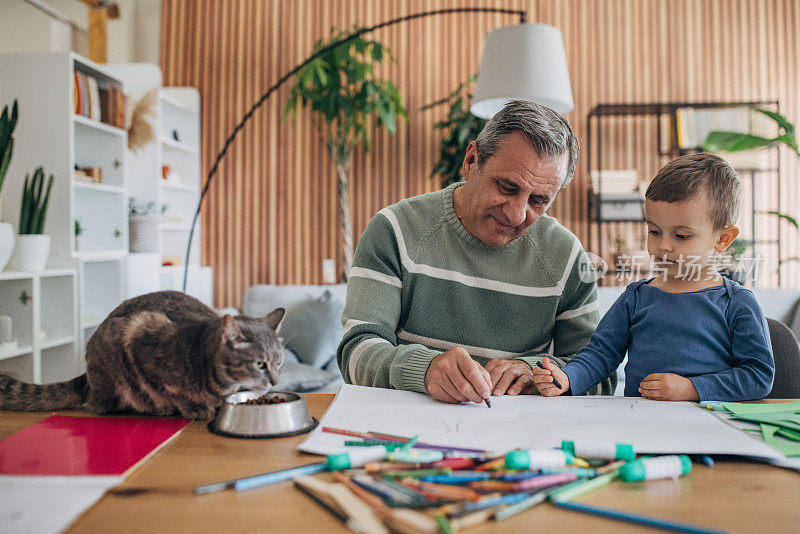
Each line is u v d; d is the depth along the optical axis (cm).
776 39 366
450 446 60
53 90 230
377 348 98
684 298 99
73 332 228
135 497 49
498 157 99
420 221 120
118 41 366
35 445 61
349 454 55
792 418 68
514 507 46
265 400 73
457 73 375
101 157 274
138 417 74
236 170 380
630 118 368
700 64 368
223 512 46
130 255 281
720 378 84
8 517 44
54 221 230
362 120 345
